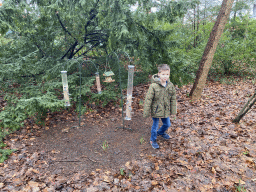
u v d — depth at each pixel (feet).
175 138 11.55
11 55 14.74
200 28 26.00
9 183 8.32
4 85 13.83
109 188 8.00
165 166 9.20
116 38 13.57
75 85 15.49
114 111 16.03
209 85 22.68
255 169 8.52
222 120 13.39
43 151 10.64
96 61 19.44
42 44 15.80
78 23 14.51
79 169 9.20
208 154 9.80
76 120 14.56
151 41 15.53
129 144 11.18
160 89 9.16
